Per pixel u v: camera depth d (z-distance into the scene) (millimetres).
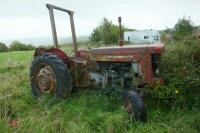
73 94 6879
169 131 5121
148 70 6000
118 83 6414
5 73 11023
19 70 11750
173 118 5672
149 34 21656
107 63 6566
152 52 5969
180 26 28234
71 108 6188
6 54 28391
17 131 5109
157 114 5875
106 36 25953
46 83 6785
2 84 8148
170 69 6629
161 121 5660
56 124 5230
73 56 7160
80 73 6871
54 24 7047
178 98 6172
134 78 6125
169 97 6086
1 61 17281
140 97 5602
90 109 6129
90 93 6680
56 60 6711
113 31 26891
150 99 6312
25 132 5074
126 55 6230
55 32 7078
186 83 6312
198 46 7828
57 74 6621
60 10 7156
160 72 6281
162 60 6605
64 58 6930
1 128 5152
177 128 5234
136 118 5480
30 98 7000
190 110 6020
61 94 6605
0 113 5672
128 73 6297
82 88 6941
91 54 6730
